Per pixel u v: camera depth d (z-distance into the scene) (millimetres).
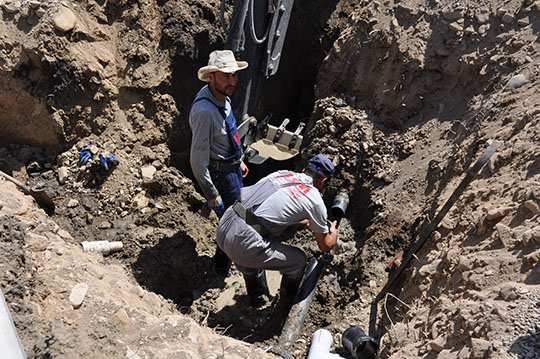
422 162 4012
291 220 3232
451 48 4156
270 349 3211
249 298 3795
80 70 4309
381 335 3211
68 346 2277
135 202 4219
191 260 4020
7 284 2410
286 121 4988
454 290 2799
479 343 2285
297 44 6098
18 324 2266
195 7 5023
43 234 2963
